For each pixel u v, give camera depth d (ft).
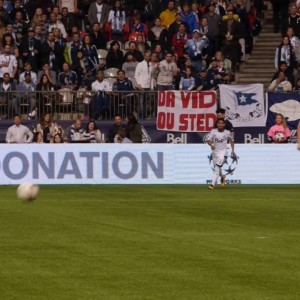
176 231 149.59
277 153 259.19
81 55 305.12
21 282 106.32
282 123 270.26
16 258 122.42
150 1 335.26
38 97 282.15
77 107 282.56
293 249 129.90
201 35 312.91
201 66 309.01
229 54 314.55
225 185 253.85
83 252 127.13
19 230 150.61
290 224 159.63
